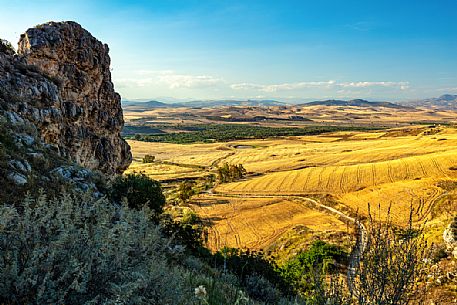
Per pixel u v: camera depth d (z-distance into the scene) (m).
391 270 4.75
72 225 4.48
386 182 83.56
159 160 158.38
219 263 15.86
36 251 3.81
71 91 35.38
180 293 4.89
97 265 4.15
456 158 91.38
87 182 17.12
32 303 3.52
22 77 27.41
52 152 19.47
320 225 59.97
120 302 3.69
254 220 66.62
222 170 108.75
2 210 4.36
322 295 5.35
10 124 19.14
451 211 49.09
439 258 23.83
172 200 87.50
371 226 5.42
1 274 3.53
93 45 40.22
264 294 13.02
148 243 5.23
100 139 39.00
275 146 191.50
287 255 44.09
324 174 96.06
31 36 33.19
